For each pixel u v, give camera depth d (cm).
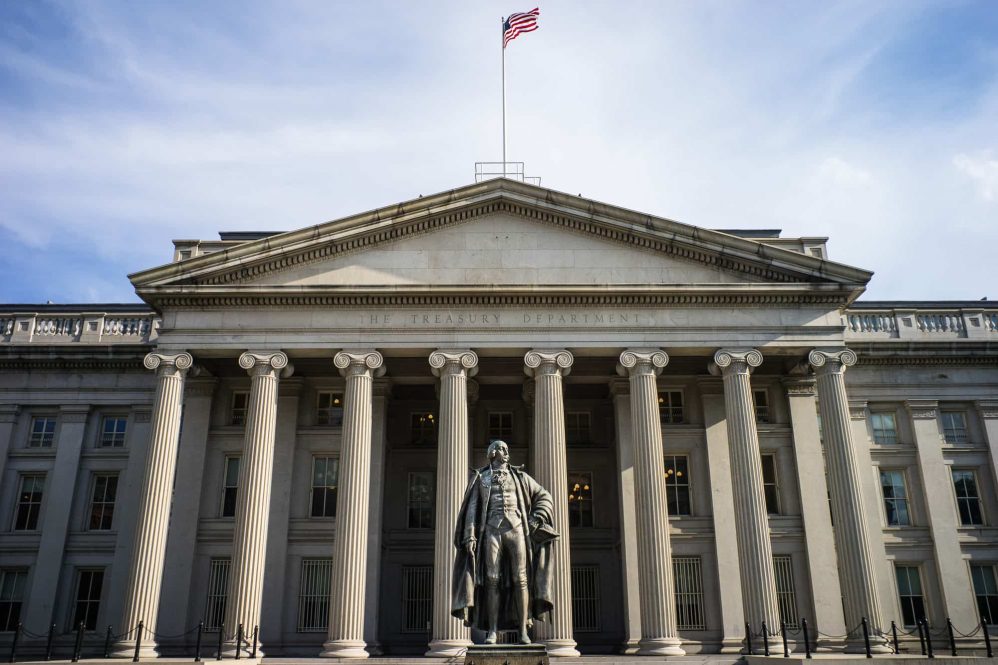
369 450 3241
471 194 3550
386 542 3791
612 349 3372
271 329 3378
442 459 3188
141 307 4294
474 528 1333
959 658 2430
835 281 3409
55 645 3669
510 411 4019
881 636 3044
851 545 3150
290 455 3681
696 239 3475
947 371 4028
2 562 3816
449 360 3309
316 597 3525
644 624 3025
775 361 3794
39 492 3956
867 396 3981
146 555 3072
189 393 3759
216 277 3428
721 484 3609
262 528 3127
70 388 4047
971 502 3903
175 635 3397
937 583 3734
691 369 3800
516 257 3503
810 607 3462
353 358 3316
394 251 3519
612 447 3941
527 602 1305
